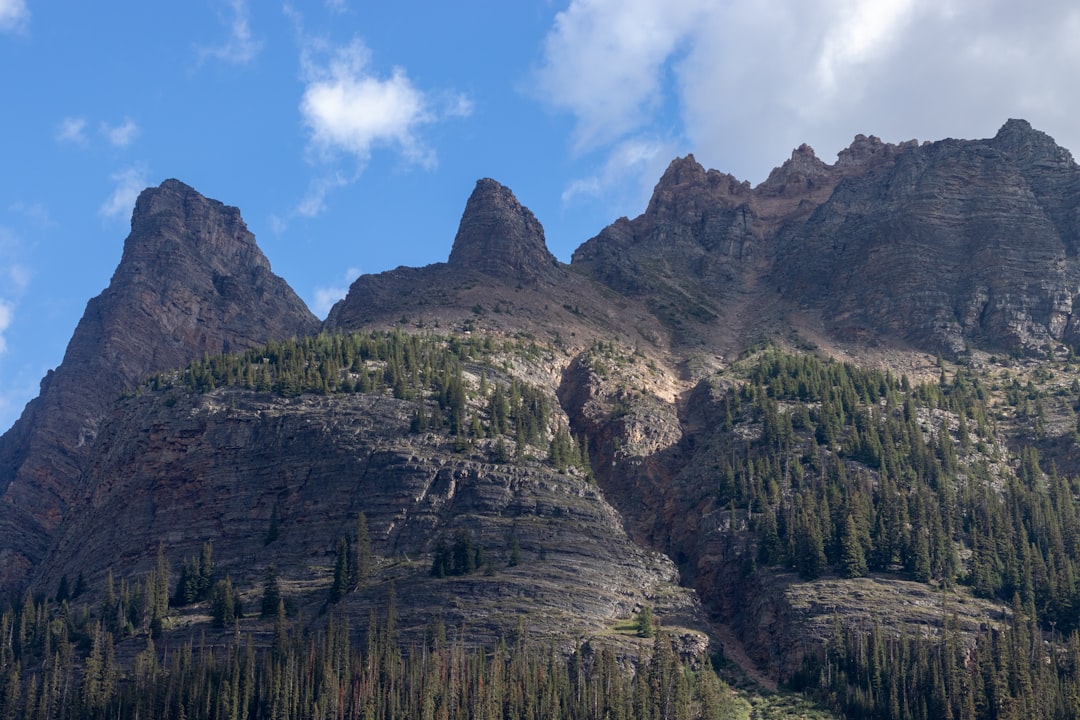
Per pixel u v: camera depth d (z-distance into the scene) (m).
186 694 198.00
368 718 188.00
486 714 187.88
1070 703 191.88
